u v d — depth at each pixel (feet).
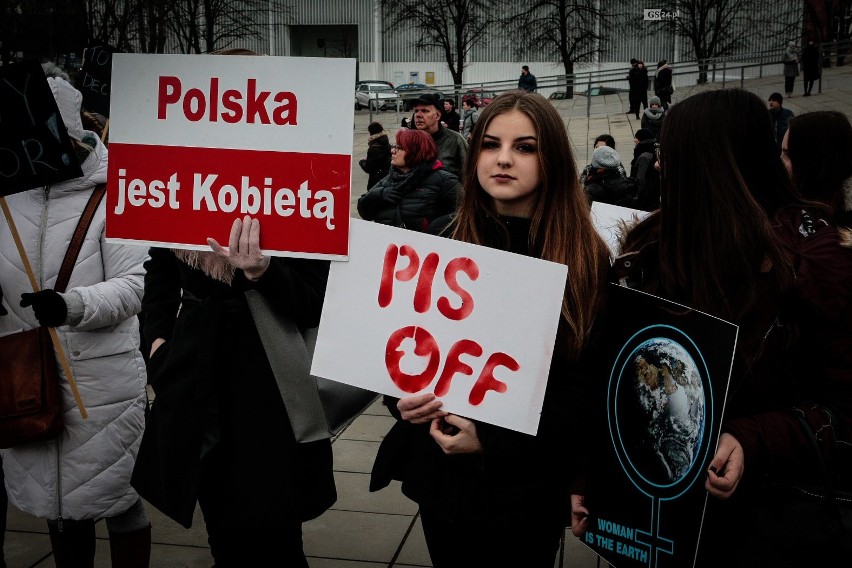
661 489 7.25
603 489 7.74
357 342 7.86
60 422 10.77
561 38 155.84
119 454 11.25
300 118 8.50
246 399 9.25
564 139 7.76
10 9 94.53
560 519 8.01
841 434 6.87
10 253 10.96
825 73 103.76
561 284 7.44
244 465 9.21
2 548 11.65
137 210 8.89
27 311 11.06
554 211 7.76
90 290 10.59
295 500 9.23
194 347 9.27
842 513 6.85
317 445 9.55
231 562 9.71
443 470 7.77
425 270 7.73
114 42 106.63
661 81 94.07
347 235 8.08
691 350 7.00
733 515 7.18
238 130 8.61
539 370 7.48
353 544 13.21
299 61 8.48
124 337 11.33
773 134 7.48
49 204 10.97
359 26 206.90
